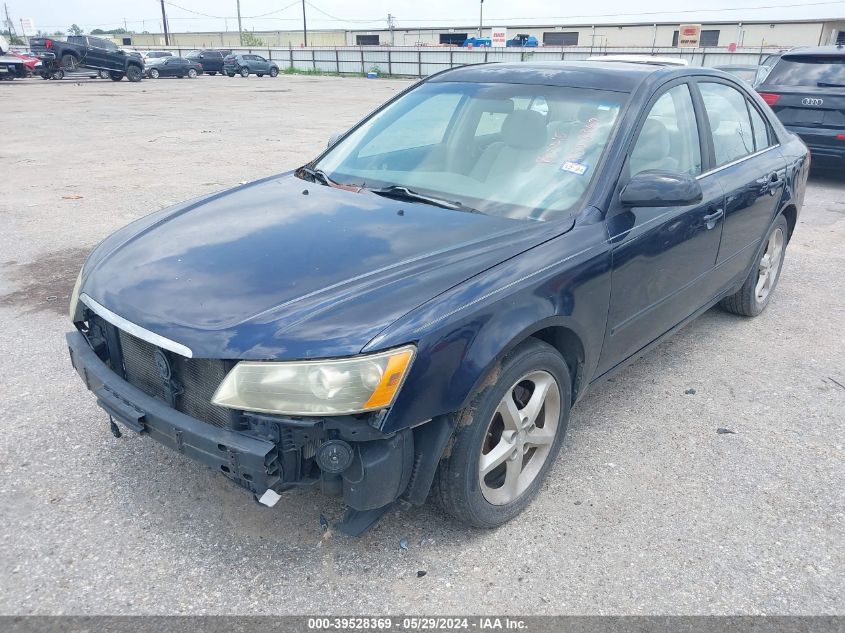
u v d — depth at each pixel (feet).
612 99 11.18
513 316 8.30
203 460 7.75
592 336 9.84
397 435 7.61
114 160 34.76
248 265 8.70
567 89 11.65
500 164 10.97
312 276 8.34
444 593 8.18
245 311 7.80
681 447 11.33
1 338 14.49
